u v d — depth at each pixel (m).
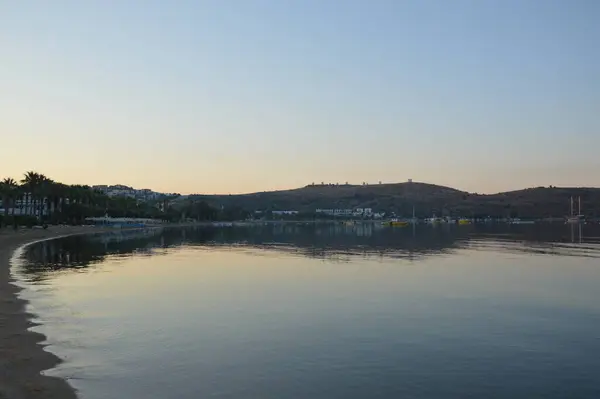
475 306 31.42
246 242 107.50
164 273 48.59
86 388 16.67
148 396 16.11
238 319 27.34
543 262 60.09
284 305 31.52
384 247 88.12
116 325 25.70
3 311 28.72
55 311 29.09
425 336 23.92
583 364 19.83
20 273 48.03
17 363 19.08
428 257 67.00
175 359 20.00
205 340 22.89
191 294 35.72
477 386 17.44
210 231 187.50
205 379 17.77
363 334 24.23
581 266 55.47
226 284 40.91
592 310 30.34
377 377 18.20
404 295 35.47
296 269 52.28
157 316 27.98
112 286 39.47
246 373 18.44
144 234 154.62
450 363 19.86
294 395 16.41
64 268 52.75
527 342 23.00
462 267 54.12
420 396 16.48
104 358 19.98
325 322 26.70
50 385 16.83
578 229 190.62
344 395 16.47
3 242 95.50
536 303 32.62
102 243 101.69
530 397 16.53
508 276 46.34
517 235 138.12
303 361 19.92
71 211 193.88
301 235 147.12
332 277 45.44
